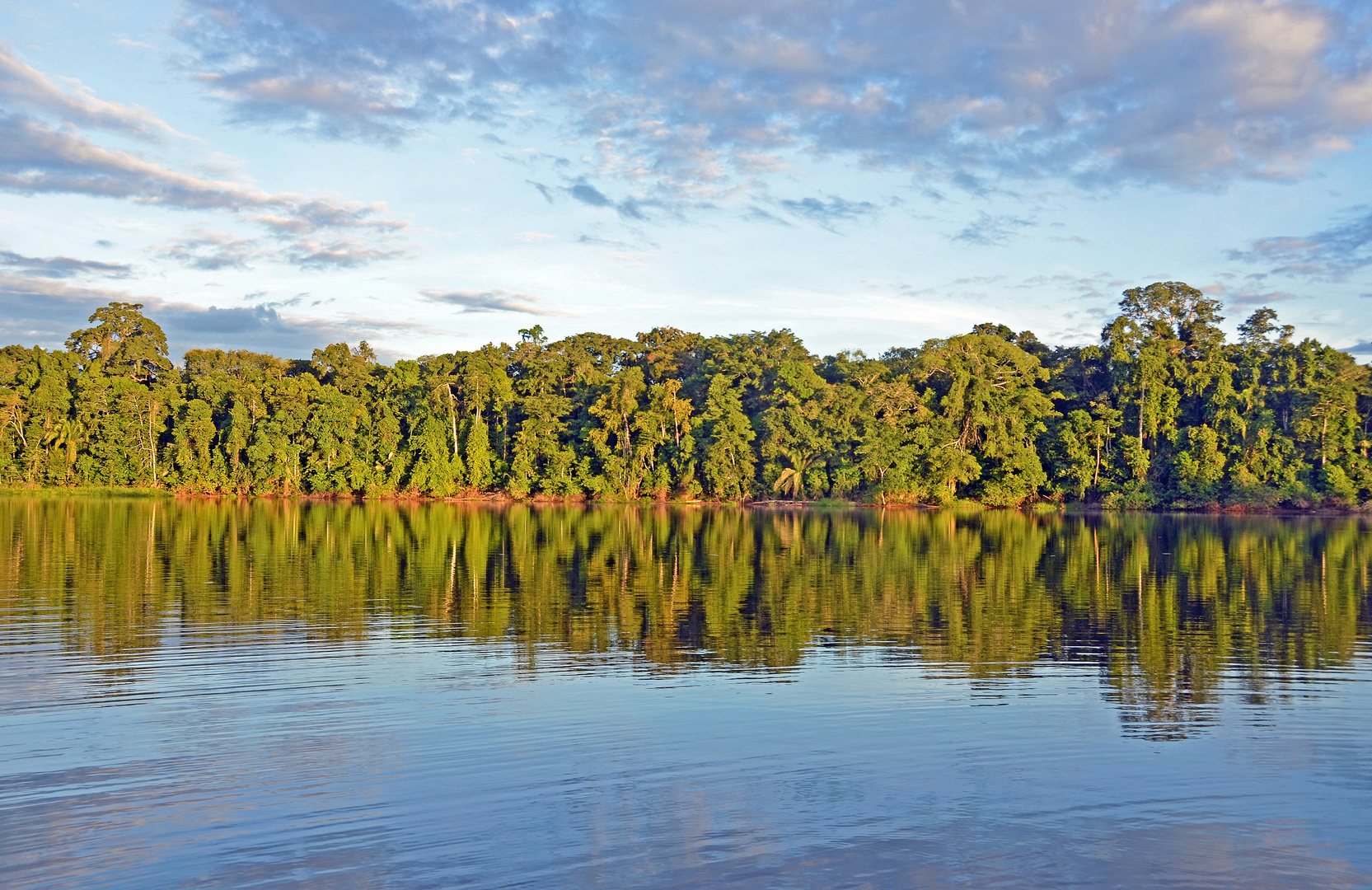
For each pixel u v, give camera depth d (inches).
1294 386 3582.7
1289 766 506.3
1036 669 722.8
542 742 535.8
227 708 601.3
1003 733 559.5
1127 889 371.6
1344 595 1136.2
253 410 4089.6
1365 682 686.5
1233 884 376.2
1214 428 3585.1
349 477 4020.7
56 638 818.8
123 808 441.1
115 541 1763.0
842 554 1680.6
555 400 4119.1
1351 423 3435.0
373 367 4672.7
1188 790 471.2
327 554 1561.3
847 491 3772.1
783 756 517.0
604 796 458.6
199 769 490.9
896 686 667.4
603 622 920.9
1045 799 458.9
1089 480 3595.0
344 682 669.3
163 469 4092.0
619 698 629.0
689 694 641.0
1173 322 4030.5
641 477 3991.1
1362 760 515.5
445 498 4131.4
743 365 4158.5
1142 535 2253.9
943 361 3782.0
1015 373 3831.2
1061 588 1202.6
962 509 3634.4
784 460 3922.2
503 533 2135.8
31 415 4040.4
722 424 3846.0
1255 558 1625.2
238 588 1139.9
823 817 435.2
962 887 371.6
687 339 4608.8
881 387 3742.6
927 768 500.4
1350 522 2903.5
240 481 4037.9
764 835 416.5
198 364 4584.2
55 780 474.0
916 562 1530.5
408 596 1087.6
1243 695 648.4
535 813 437.7
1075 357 4141.2
